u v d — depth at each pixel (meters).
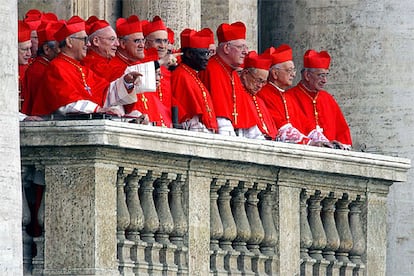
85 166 47.19
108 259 47.38
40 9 57.84
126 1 59.12
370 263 56.50
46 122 47.03
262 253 52.78
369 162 55.66
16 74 45.44
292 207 53.41
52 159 47.38
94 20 52.44
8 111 45.12
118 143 47.09
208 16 62.69
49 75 49.06
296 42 64.50
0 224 44.66
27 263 47.75
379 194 56.88
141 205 48.94
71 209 47.22
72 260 47.16
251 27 63.44
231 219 51.47
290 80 56.94
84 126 46.81
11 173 45.00
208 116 52.81
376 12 63.50
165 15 58.66
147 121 49.03
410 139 63.12
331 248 55.09
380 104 63.31
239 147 50.94
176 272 49.50
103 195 47.28
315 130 57.50
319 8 64.19
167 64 52.84
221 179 51.09
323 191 54.66
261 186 52.53
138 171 48.50
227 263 51.34
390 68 63.34
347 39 63.78
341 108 63.62
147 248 48.88
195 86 52.91
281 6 64.81
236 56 54.25
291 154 52.78
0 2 45.16
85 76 49.44
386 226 58.03
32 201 48.09
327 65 58.28
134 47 51.00
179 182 49.88
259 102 55.41
